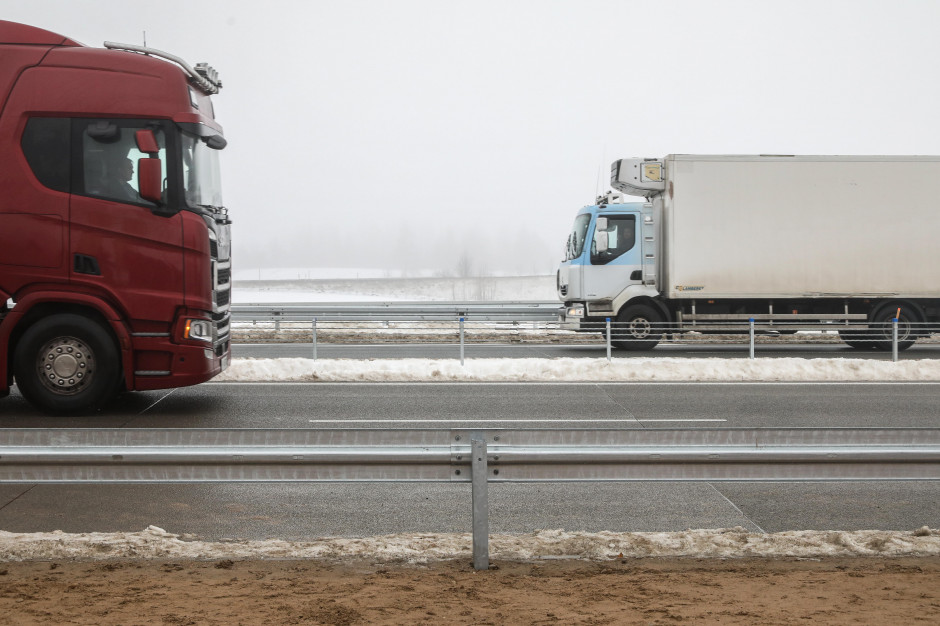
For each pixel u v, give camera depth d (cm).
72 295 1114
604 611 480
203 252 1142
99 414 1190
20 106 1112
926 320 2195
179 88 1142
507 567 570
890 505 770
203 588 521
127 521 708
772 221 2139
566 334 2681
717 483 848
